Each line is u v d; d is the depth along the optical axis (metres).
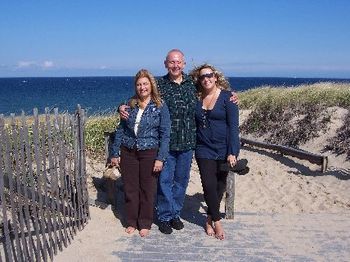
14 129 3.93
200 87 5.44
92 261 4.69
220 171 5.52
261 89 20.20
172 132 5.39
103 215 6.05
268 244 5.25
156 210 5.73
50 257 4.55
